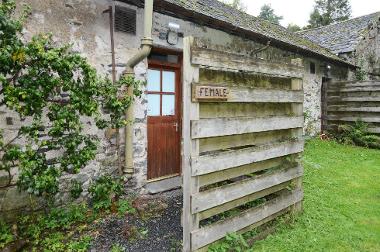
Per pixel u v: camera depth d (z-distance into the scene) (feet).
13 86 10.72
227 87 10.64
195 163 9.73
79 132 12.82
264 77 12.63
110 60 15.16
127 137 15.37
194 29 19.47
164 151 18.97
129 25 15.88
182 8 16.85
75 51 13.82
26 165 10.57
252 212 11.95
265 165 12.77
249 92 11.51
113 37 15.19
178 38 18.28
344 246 11.62
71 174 14.03
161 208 14.99
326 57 34.30
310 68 34.68
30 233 11.72
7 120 12.05
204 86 9.88
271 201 12.83
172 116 19.35
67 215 13.03
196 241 9.92
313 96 35.60
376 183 19.66
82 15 14.05
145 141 16.71
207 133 10.07
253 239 11.76
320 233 12.58
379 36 48.62
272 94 12.55
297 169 14.24
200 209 9.95
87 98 12.05
